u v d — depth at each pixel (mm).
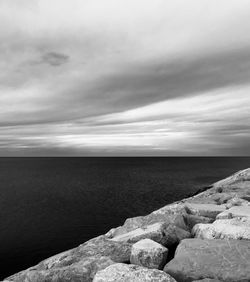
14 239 43812
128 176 137500
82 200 76438
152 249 5469
